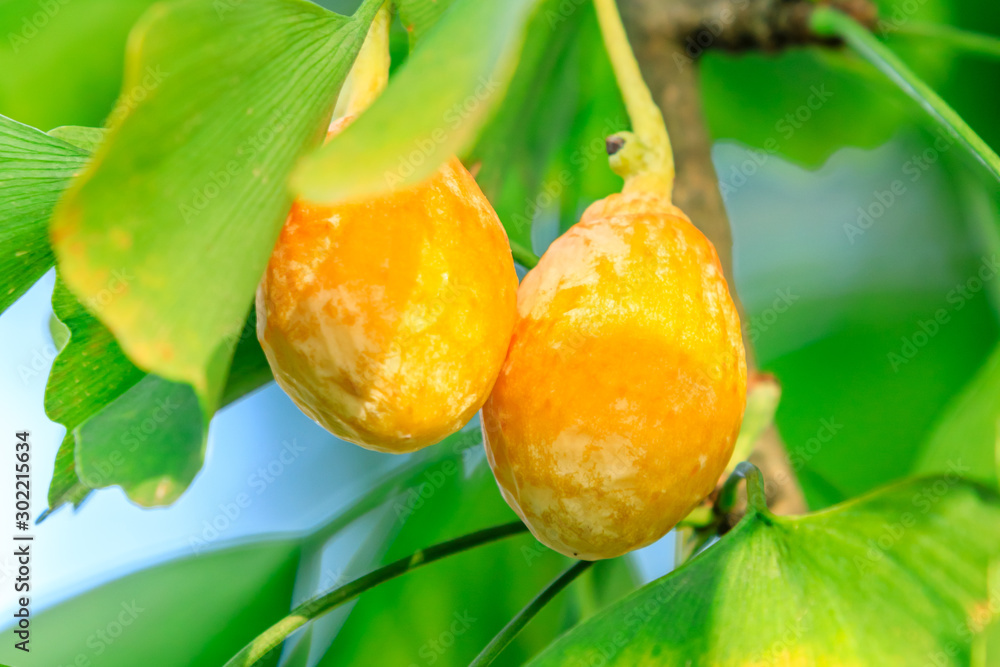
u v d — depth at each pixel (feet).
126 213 0.54
